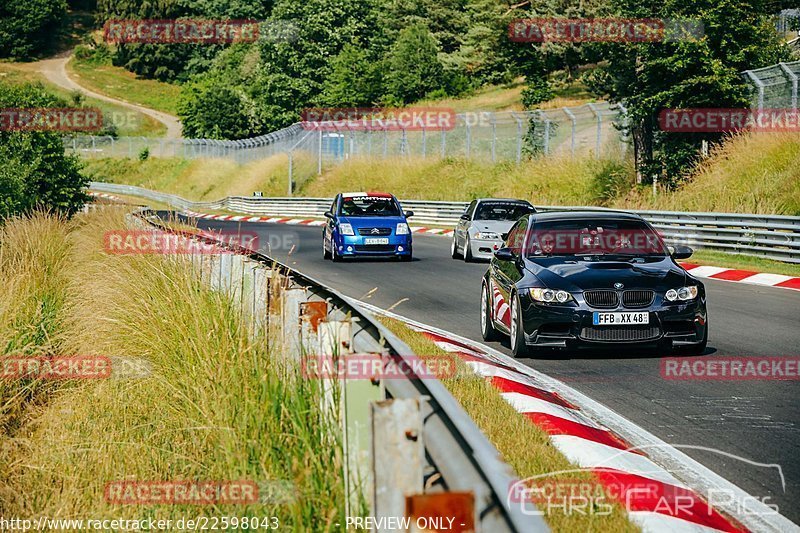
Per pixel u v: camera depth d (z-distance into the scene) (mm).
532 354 23922
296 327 13734
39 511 13328
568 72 160125
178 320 18500
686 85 63375
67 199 65562
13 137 65125
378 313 31031
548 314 22500
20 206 60281
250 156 154750
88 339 22812
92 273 33344
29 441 16219
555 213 26562
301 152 135500
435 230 80312
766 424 16312
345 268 48156
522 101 142125
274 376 12625
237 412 12695
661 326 22562
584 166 81125
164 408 16438
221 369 13977
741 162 57750
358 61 178250
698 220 49750
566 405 17766
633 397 18641
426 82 174250
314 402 11539
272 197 118500
